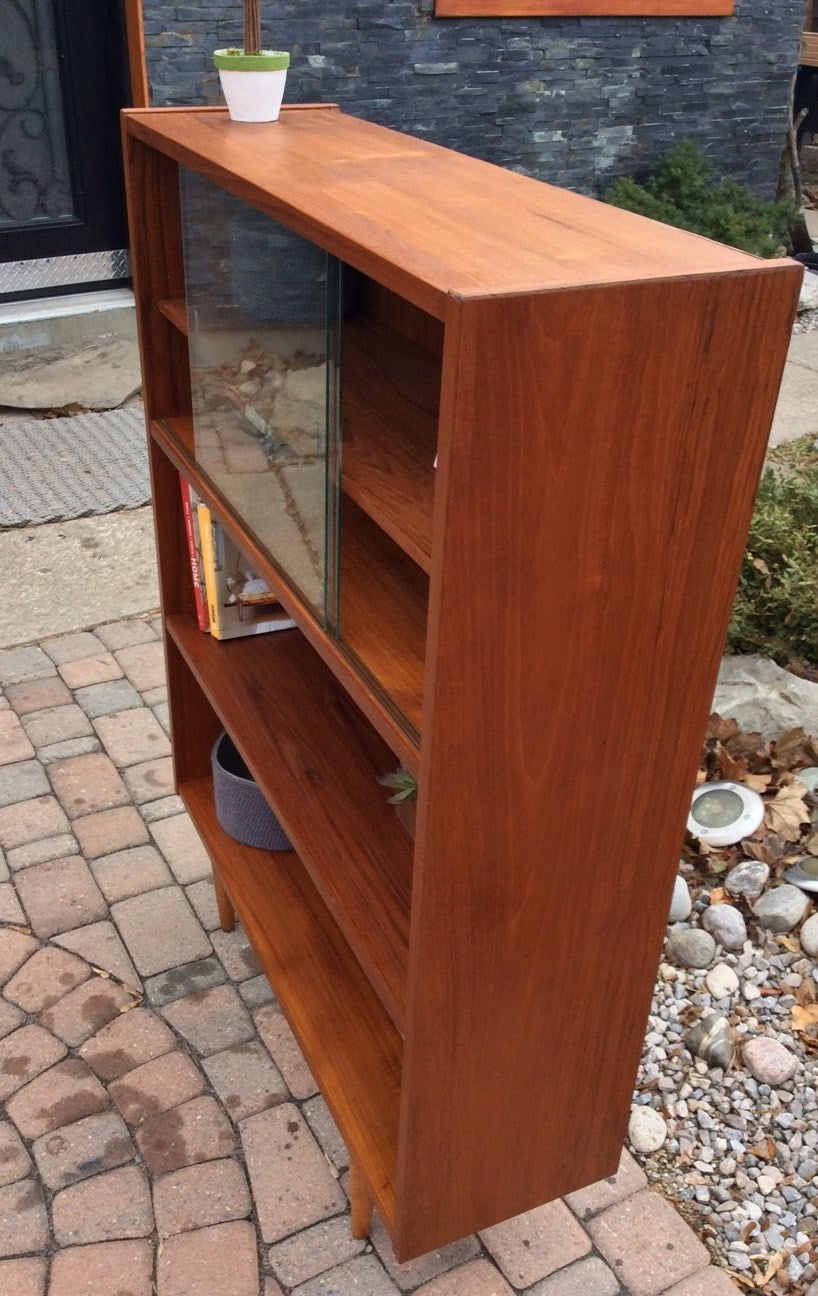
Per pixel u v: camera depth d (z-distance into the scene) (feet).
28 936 8.19
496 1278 6.15
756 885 8.70
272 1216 6.41
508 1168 5.64
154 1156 6.72
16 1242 6.24
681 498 3.99
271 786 6.23
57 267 16.51
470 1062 5.05
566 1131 5.71
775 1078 7.32
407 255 3.65
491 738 4.15
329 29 16.25
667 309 3.58
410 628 5.10
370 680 4.72
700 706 4.57
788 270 3.70
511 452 3.59
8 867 8.80
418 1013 4.73
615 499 3.86
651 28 19.81
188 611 7.85
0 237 15.92
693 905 8.66
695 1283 6.17
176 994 7.78
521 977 4.91
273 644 7.50
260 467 5.48
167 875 8.80
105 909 8.45
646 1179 6.73
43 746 10.08
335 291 4.23
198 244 5.71
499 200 4.54
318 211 4.17
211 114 6.47
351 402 5.52
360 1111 5.91
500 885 4.57
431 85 17.67
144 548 13.07
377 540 5.76
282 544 5.39
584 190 20.74
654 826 4.82
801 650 10.80
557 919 4.83
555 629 4.03
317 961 6.81
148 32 14.55
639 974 5.30
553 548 3.85
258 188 4.56
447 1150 5.31
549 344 3.45
